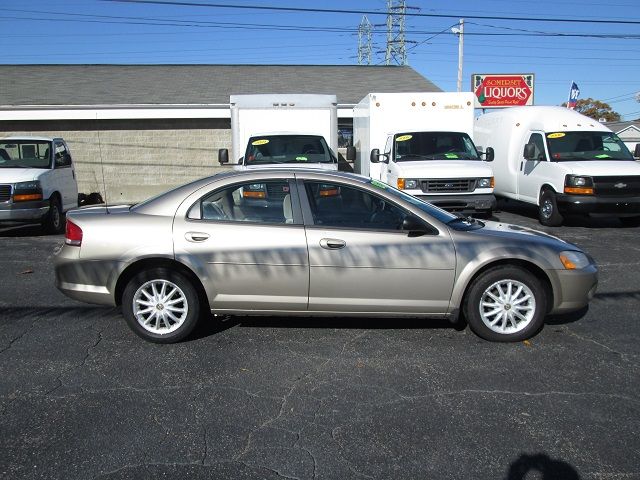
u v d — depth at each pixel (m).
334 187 5.18
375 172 12.93
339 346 5.11
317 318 5.82
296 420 3.81
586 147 12.20
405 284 5.04
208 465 3.29
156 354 4.94
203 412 3.92
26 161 11.98
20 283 7.48
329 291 5.05
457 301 5.08
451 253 5.02
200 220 5.11
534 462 3.32
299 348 5.06
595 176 11.17
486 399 4.11
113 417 3.84
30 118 17.73
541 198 12.32
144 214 5.16
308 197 5.14
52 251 9.83
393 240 5.01
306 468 3.27
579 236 10.85
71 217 5.27
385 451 3.44
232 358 4.85
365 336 5.34
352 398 4.13
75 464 3.29
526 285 5.11
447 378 4.45
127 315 5.14
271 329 5.53
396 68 24.28
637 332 5.48
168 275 5.10
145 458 3.36
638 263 8.45
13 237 11.40
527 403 4.04
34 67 23.22
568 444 3.51
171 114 18.06
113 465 3.28
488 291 5.12
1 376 4.50
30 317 5.96
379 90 20.36
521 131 13.60
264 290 5.06
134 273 5.16
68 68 23.28
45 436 3.60
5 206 10.71
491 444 3.52
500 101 25.38
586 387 4.29
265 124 12.46
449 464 3.31
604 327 5.62
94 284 5.12
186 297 5.12
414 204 5.26
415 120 12.80
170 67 24.06
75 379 4.44
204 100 18.67
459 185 10.84
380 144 12.87
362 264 5.00
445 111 12.77
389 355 4.91
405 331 5.47
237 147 12.49
